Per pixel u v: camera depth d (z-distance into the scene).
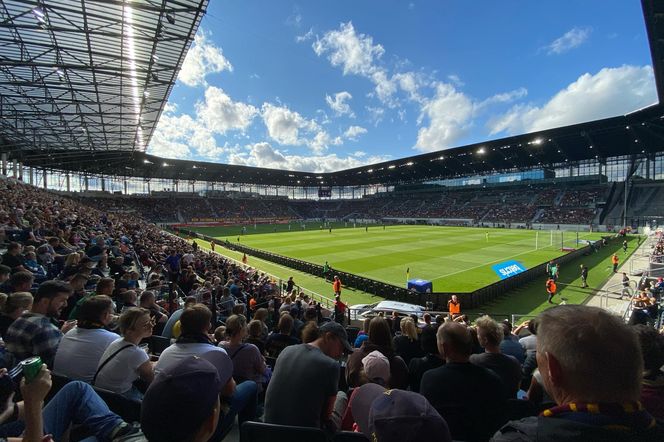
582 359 1.17
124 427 2.80
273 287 17.44
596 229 59.84
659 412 2.14
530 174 80.31
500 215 78.00
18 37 17.39
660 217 55.25
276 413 2.97
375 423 1.94
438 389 2.99
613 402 1.15
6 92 23.66
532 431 1.27
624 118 43.09
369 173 93.44
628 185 64.12
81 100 25.02
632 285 21.17
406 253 35.94
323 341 3.72
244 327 4.58
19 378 3.19
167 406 1.60
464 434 2.87
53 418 2.70
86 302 3.89
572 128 48.19
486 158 70.25
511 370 3.90
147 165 69.06
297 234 59.59
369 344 4.35
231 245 40.72
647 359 2.24
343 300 19.72
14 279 4.94
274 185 110.88
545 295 20.25
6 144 38.41
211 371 1.80
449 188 97.44
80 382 2.98
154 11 14.63
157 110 28.34
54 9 14.54
